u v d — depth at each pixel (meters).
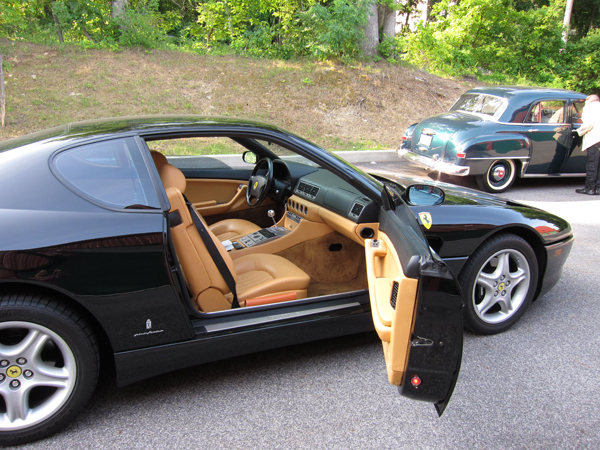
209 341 2.19
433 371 1.63
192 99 10.11
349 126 10.46
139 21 11.88
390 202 2.34
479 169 6.82
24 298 1.82
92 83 9.94
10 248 1.75
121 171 2.03
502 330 2.95
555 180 8.49
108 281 1.90
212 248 2.29
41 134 2.25
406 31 17.78
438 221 2.61
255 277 2.69
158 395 2.31
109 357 2.52
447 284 1.55
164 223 2.00
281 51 13.06
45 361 2.04
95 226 1.88
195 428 2.07
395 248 1.99
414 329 1.59
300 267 3.10
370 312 2.56
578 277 3.93
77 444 1.96
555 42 18.25
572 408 2.25
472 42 17.20
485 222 2.70
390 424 2.11
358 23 12.30
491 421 2.14
